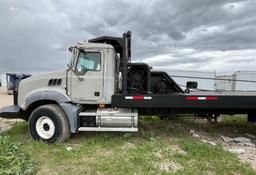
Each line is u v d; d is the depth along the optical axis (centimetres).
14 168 404
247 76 1367
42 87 618
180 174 411
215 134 709
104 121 591
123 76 621
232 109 623
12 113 629
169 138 641
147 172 419
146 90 659
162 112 643
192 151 522
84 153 509
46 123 586
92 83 593
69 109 582
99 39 622
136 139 621
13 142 537
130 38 672
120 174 412
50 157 489
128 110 611
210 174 423
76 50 596
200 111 643
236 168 448
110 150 534
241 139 652
